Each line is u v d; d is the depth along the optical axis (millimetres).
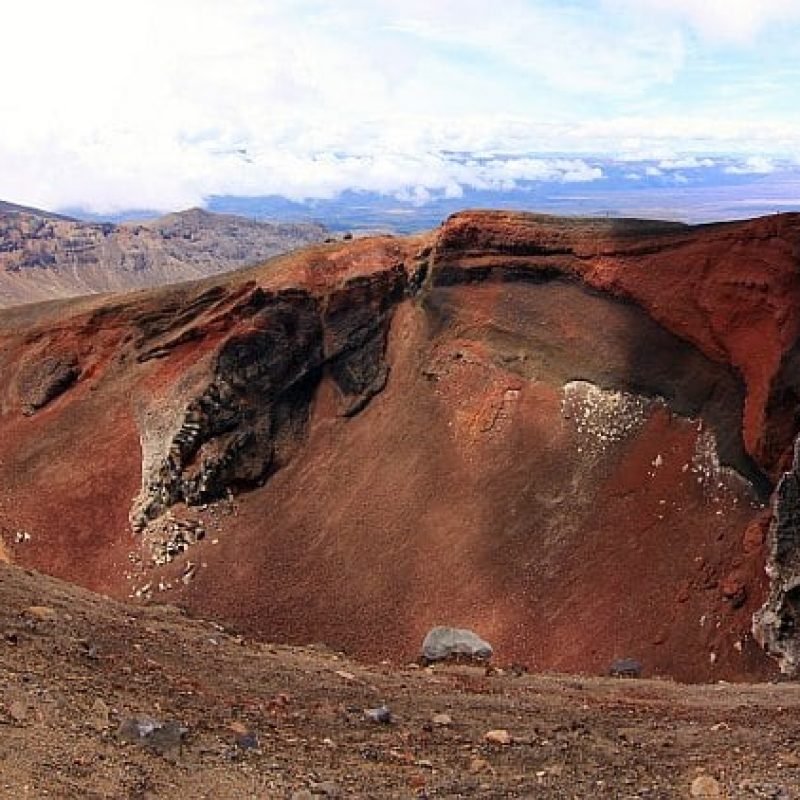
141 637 17422
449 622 36000
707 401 37750
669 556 34250
